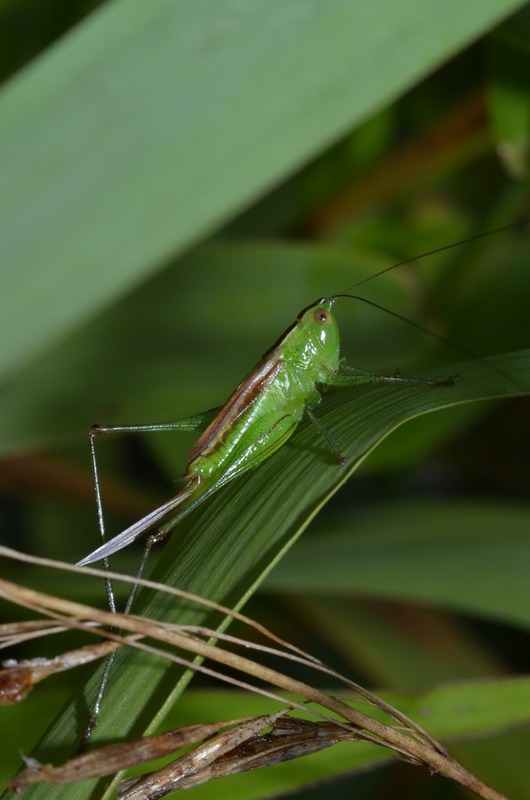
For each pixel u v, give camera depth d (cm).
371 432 19
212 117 18
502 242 23
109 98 18
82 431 21
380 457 22
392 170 23
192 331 22
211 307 22
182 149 18
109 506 23
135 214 18
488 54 22
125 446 24
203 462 20
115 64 18
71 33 18
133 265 18
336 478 19
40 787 18
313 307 20
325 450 19
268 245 22
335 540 21
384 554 21
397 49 18
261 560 19
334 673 18
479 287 22
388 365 22
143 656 18
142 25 18
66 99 18
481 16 18
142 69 18
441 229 24
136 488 23
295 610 22
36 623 18
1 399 21
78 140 18
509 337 22
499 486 24
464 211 24
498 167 24
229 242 22
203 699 20
